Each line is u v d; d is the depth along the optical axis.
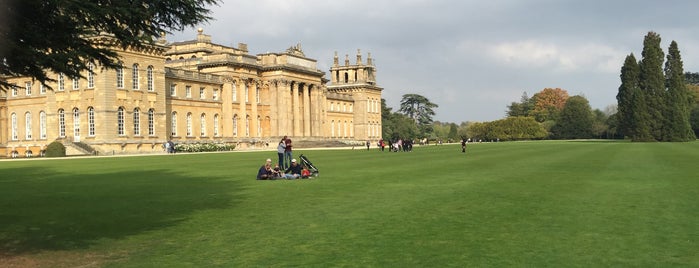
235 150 91.88
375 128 150.25
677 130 121.25
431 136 193.75
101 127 74.38
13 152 85.31
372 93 149.00
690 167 33.78
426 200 19.25
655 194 20.19
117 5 12.02
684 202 18.08
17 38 11.05
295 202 19.16
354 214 16.34
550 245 11.95
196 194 21.80
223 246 12.27
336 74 149.12
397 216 15.88
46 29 11.52
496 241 12.41
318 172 32.09
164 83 84.00
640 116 123.44
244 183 26.41
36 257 11.50
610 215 15.66
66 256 11.55
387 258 10.98
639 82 128.88
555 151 63.66
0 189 24.09
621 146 81.50
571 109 188.50
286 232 13.74
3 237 13.48
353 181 26.75
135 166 40.94
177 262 10.91
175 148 83.19
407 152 68.50
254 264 10.68
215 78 99.88
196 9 13.35
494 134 188.75
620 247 11.69
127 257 11.41
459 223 14.67
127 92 77.62
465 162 42.47
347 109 141.75
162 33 13.82
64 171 36.00
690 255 10.97
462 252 11.41
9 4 10.47
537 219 15.12
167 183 26.59
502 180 26.45
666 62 134.38
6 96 86.19
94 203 19.25
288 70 110.50
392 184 25.03
